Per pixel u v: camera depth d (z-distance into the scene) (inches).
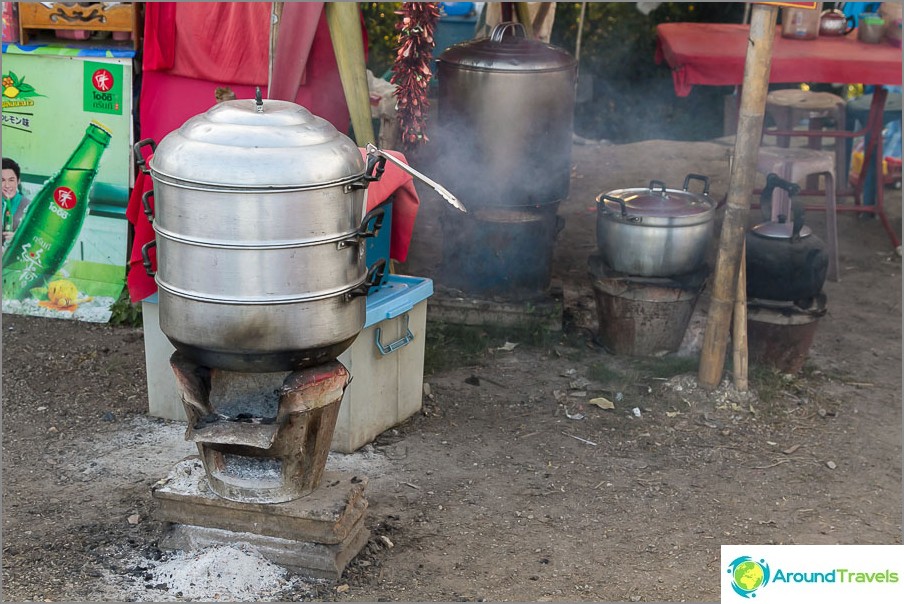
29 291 233.6
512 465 171.6
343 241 120.4
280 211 114.7
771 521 156.3
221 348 119.3
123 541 143.3
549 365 212.7
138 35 218.7
